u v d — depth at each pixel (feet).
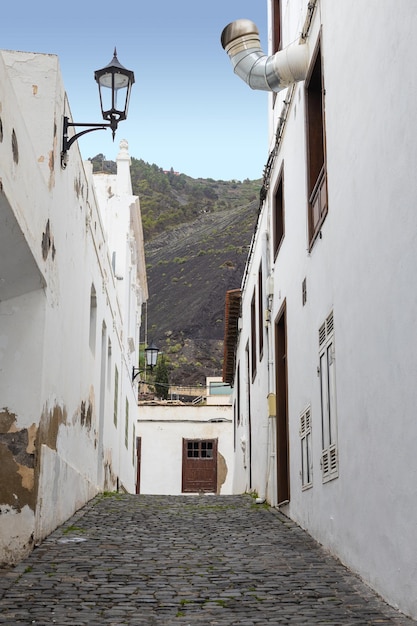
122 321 66.64
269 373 43.68
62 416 32.17
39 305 26.94
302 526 32.50
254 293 56.18
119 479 62.39
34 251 24.95
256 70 33.45
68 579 21.71
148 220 547.49
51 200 28.40
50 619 17.37
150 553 25.94
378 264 20.24
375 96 20.58
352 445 23.07
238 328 72.49
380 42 20.07
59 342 30.71
